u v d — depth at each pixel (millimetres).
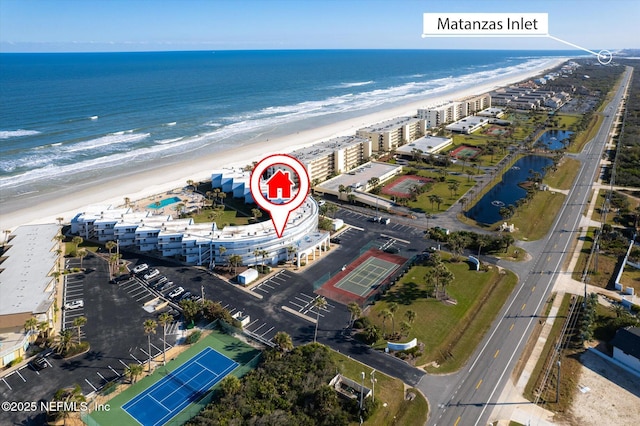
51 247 153750
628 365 105625
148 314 125000
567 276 146875
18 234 163500
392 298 133000
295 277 145375
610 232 176625
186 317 119688
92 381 99812
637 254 153875
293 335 116312
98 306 128125
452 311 126938
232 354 109500
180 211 194000
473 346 112875
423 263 154125
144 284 140250
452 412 92125
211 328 119438
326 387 91625
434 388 98688
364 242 171000
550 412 92438
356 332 118000
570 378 101750
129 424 88125
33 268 138500
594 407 93688
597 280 144000
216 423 83500
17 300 119375
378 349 111562
